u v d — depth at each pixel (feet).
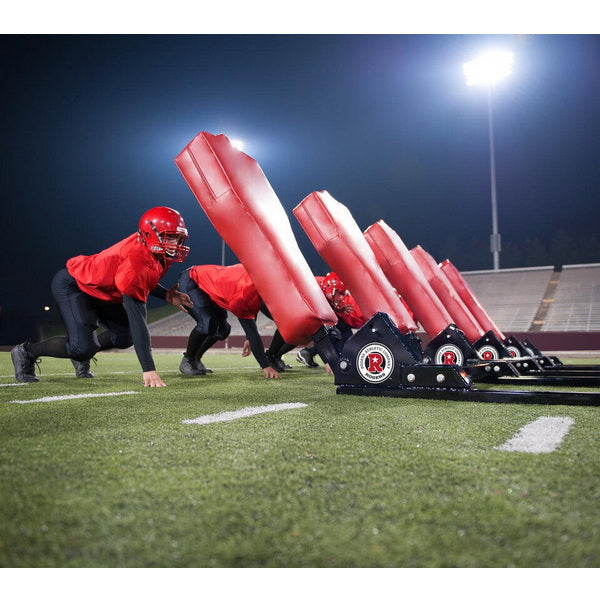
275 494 4.67
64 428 7.84
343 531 3.87
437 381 11.00
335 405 10.37
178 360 35.01
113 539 3.76
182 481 5.05
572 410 9.55
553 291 75.10
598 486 4.87
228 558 3.51
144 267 13.47
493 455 6.08
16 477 5.17
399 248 15.39
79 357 15.15
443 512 4.21
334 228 12.37
